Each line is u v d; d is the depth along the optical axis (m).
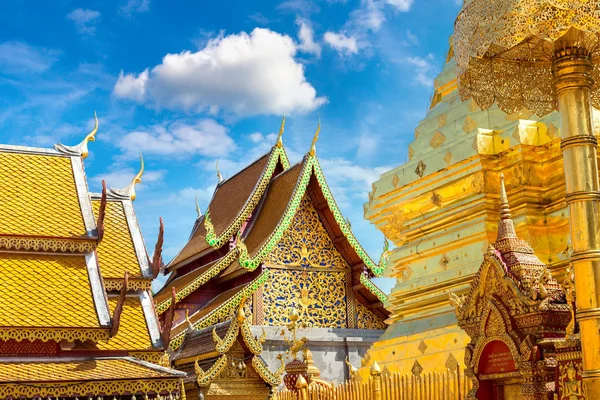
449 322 12.70
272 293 31.69
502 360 8.50
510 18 6.07
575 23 5.80
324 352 31.19
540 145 12.22
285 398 14.45
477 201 12.77
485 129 12.85
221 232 33.69
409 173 14.19
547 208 12.26
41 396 16.84
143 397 18.02
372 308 33.53
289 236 32.72
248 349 21.59
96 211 22.62
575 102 5.98
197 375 21.16
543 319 7.95
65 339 17.72
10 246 18.84
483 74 7.55
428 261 13.91
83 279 19.03
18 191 20.28
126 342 19.55
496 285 8.57
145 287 21.14
